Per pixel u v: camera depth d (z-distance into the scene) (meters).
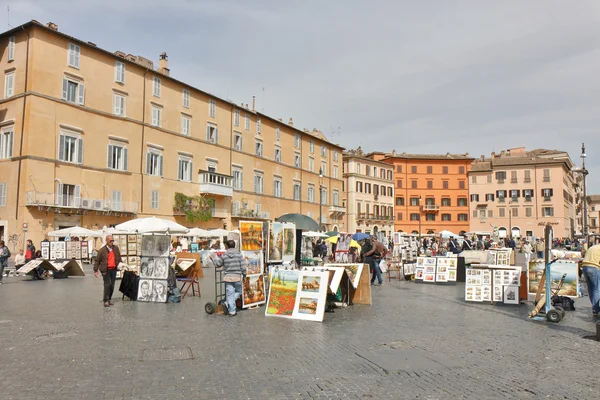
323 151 74.06
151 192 44.62
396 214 93.25
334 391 5.87
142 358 7.42
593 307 11.54
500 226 91.69
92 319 11.02
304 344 8.49
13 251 34.56
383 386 6.08
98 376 6.45
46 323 10.45
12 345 8.29
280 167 63.69
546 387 6.11
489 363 7.27
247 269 13.20
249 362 7.21
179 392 5.80
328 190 74.88
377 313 12.30
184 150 48.66
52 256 28.69
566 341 8.90
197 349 8.05
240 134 56.66
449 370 6.86
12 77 36.59
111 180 40.94
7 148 36.34
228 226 53.75
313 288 11.32
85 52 39.22
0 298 14.95
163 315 11.72
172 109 47.50
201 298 15.24
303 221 20.72
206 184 49.81
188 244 38.03
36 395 5.68
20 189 34.84
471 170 94.62
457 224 94.25
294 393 5.78
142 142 43.94
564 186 90.25
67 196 36.97
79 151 38.41
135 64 43.41
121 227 21.27
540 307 11.39
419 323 10.78
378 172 89.31
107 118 40.84
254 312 12.30
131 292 14.50
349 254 25.50
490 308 13.32
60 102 37.03
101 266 13.20
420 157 94.56
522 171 91.06
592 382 6.33
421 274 21.83
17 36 36.44
